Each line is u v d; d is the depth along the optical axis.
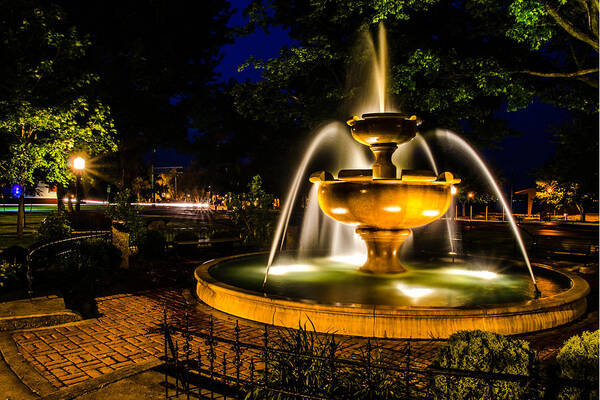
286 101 18.75
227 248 16.67
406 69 14.08
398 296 7.57
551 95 15.07
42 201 69.50
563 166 33.41
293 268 10.48
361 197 8.43
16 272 9.30
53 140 19.17
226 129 25.80
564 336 6.34
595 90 14.45
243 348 5.84
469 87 14.25
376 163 9.07
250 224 17.28
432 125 18.47
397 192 8.27
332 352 3.77
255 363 5.30
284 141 21.64
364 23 14.73
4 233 24.69
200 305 8.23
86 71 19.02
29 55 17.03
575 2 10.45
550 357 5.53
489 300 7.34
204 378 4.93
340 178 8.57
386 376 3.75
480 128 18.77
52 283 9.13
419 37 15.57
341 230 25.08
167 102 29.03
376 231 9.33
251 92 18.80
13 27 16.48
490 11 13.41
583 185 33.84
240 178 25.33
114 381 4.84
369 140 8.91
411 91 15.48
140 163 34.97
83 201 59.84
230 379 4.19
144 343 6.27
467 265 10.82
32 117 17.33
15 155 17.97
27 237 22.64
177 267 13.14
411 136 8.88
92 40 25.69
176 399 4.40
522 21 10.05
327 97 17.33
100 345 6.21
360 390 3.62
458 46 15.30
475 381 3.53
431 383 3.70
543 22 10.62
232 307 7.45
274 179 23.39
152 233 15.18
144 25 27.30
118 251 11.97
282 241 16.23
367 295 7.64
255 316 7.03
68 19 23.25
